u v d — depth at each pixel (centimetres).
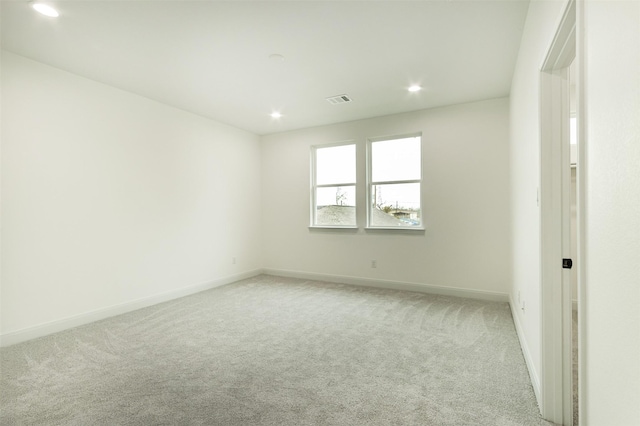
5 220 278
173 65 311
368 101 412
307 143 541
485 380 214
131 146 378
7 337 276
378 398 195
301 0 216
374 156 497
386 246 475
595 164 96
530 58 217
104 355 255
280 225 568
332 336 292
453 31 254
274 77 338
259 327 315
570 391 171
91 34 256
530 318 222
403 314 351
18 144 287
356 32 256
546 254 177
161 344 276
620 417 78
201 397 196
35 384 212
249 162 561
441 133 434
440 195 435
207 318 343
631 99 73
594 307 96
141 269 387
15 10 224
